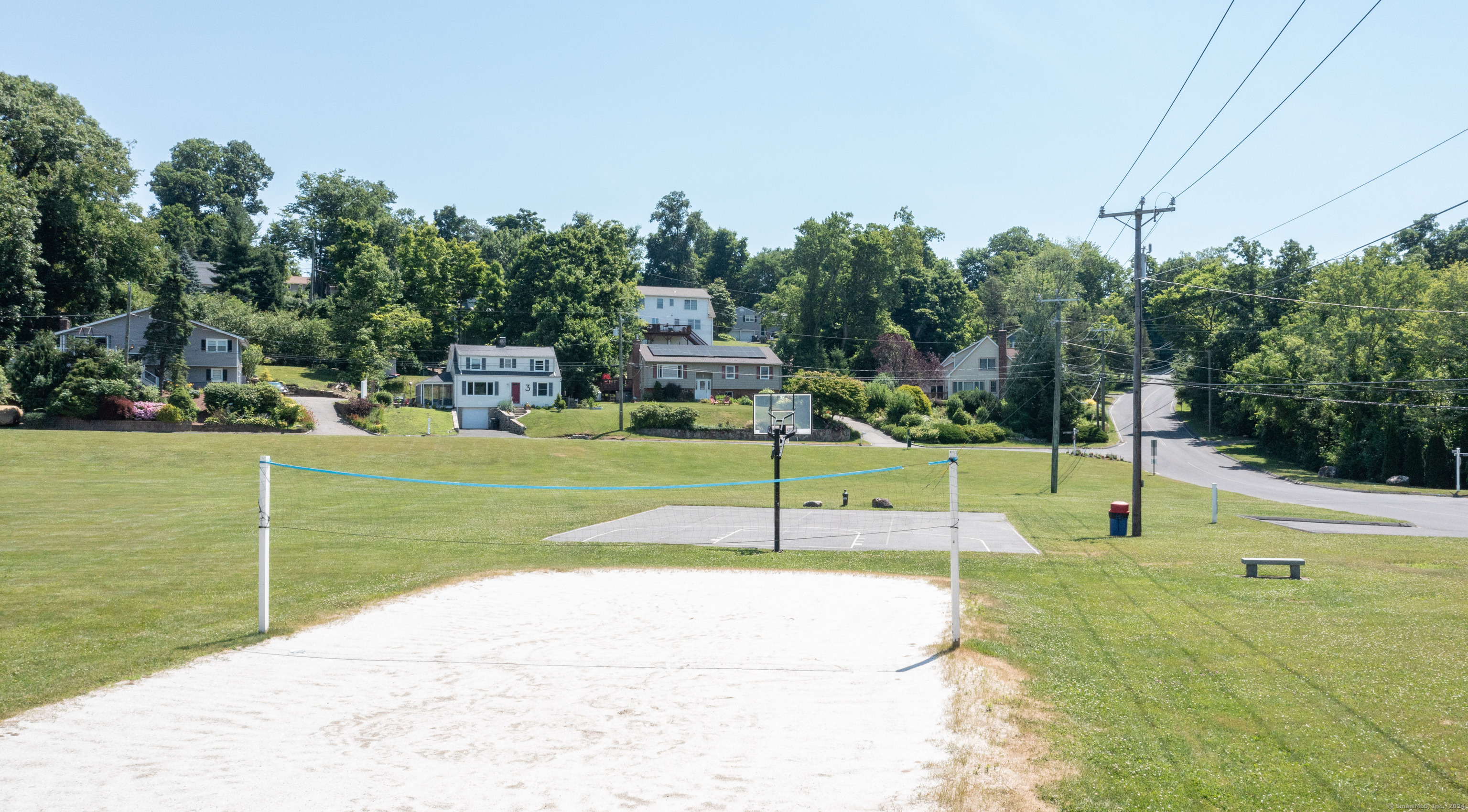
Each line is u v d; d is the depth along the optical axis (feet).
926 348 380.99
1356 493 151.02
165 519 79.25
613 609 44.78
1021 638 37.11
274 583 50.67
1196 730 26.20
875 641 37.52
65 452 137.28
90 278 215.51
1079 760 24.11
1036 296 278.26
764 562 60.13
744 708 29.01
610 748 25.55
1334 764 23.38
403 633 39.63
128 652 35.88
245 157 440.86
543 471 150.51
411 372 296.51
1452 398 179.63
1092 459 199.11
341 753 25.21
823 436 224.74
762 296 473.26
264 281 305.73
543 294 309.42
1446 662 31.94
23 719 28.04
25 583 49.73
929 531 80.23
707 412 236.84
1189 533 81.05
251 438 163.12
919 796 22.03
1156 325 331.77
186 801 21.91
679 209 492.13
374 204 382.42
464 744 25.93
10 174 184.03
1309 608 42.01
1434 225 290.35
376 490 112.47
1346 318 207.41
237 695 30.50
